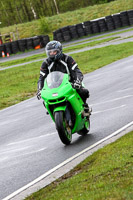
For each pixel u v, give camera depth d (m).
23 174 15.42
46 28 158.00
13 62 98.25
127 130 18.98
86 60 74.31
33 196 12.25
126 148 14.23
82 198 9.84
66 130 17.70
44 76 18.61
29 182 14.23
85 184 11.29
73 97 17.59
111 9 161.25
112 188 9.94
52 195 11.31
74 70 18.14
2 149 21.89
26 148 20.27
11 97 48.16
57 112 17.33
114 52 76.44
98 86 39.31
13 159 18.44
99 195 9.63
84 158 15.68
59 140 20.33
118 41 92.88
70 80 18.55
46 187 12.84
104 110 26.03
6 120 32.62
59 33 120.44
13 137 24.69
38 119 29.28
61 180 13.38
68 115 17.66
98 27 120.75
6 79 69.06
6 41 151.88
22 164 17.03
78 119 18.09
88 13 164.25
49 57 18.27
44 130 24.45
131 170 11.20
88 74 54.28
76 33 120.62
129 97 28.77
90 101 31.44
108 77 44.91
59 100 17.33
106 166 12.51
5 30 168.88
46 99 17.33
